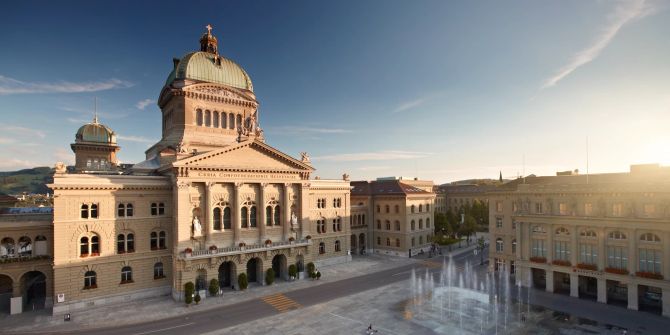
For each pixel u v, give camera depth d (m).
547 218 54.66
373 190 93.75
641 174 52.66
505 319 43.47
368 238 90.94
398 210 86.31
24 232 48.19
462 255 84.62
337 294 54.38
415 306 48.56
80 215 48.88
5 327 42.03
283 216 64.50
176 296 52.03
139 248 52.97
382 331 40.28
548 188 55.50
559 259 53.84
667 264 43.91
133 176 53.00
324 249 74.94
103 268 50.12
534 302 49.69
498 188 66.75
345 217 79.31
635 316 44.09
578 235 51.81
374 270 69.94
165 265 55.19
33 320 44.19
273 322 43.44
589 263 50.84
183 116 65.88
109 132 83.81
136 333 40.47
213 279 53.75
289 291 56.09
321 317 44.91
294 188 66.75
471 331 40.06
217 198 57.59
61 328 41.75
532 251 57.09
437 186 178.38
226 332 40.62
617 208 48.62
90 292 49.03
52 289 48.84
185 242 53.34
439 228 98.06
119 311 47.31
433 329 40.69
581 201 51.78
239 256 57.50
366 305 49.19
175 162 52.38
